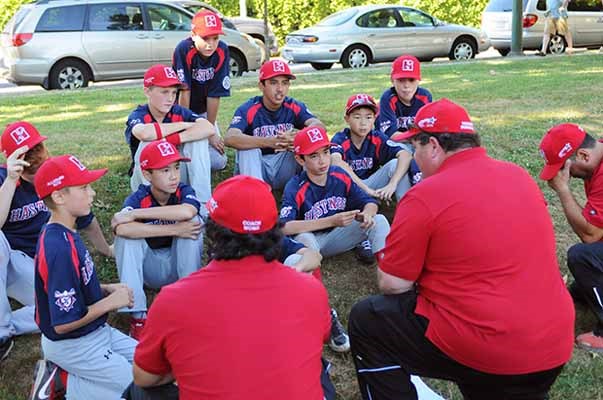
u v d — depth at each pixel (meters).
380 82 11.02
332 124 7.44
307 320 2.34
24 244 4.12
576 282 3.88
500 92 9.38
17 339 3.97
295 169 5.20
